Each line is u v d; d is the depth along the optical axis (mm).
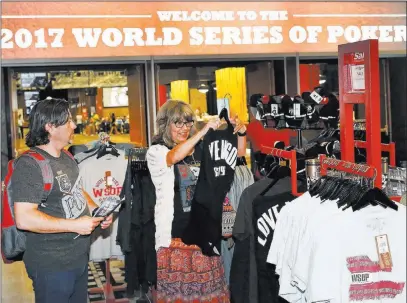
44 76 4738
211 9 4992
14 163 2713
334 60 5293
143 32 4875
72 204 2787
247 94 5070
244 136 3209
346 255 2338
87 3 4766
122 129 4871
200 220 3092
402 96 5418
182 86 4965
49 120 2734
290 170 2982
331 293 2322
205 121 4969
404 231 2357
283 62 5156
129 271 3996
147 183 3578
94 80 4820
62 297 2752
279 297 2973
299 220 2504
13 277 5043
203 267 3189
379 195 2338
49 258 2717
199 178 3059
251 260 3018
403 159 5398
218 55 5016
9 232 2812
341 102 2766
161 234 3176
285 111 3520
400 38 5387
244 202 3014
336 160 2623
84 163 4109
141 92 4895
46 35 4711
